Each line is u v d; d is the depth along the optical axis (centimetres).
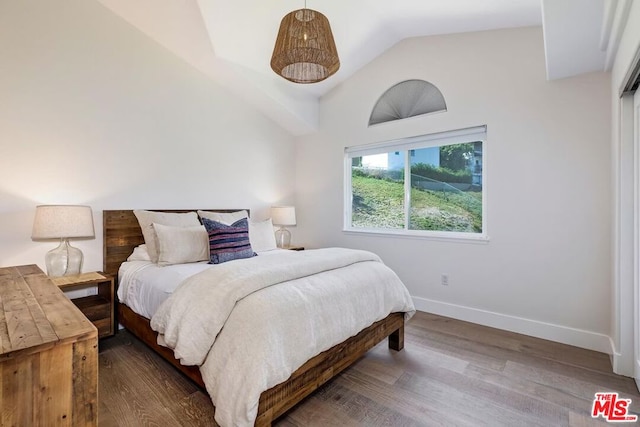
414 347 244
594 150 237
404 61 338
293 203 454
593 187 238
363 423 156
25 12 237
